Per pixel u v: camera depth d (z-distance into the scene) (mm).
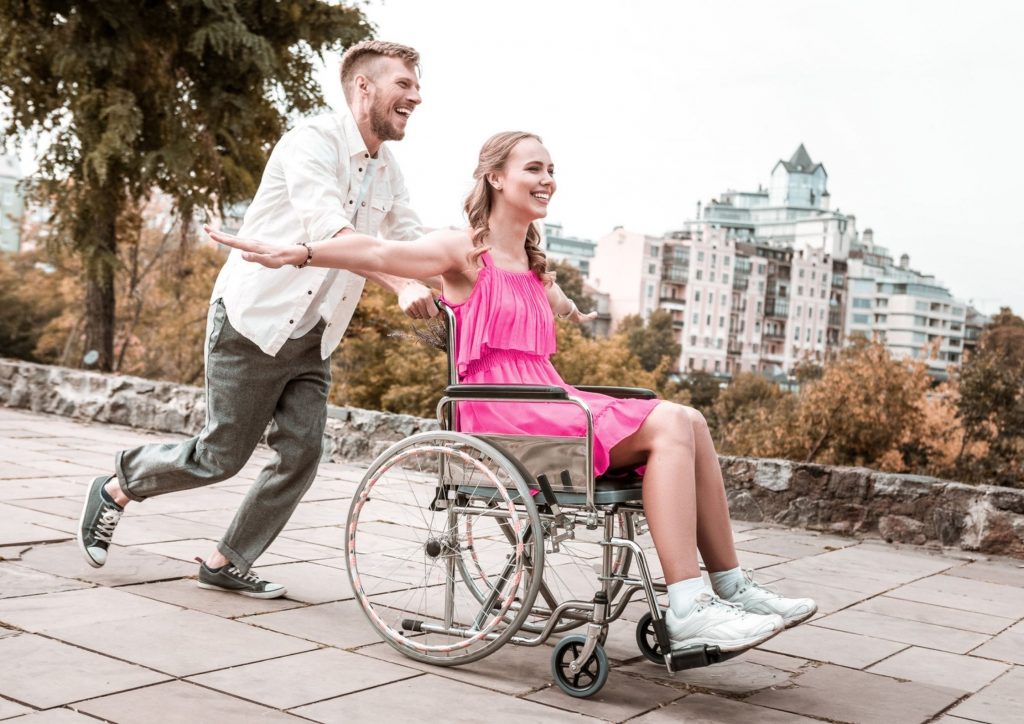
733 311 142125
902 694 2869
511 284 2973
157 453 3500
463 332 2936
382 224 3701
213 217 15914
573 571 4289
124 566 3760
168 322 31406
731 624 2576
